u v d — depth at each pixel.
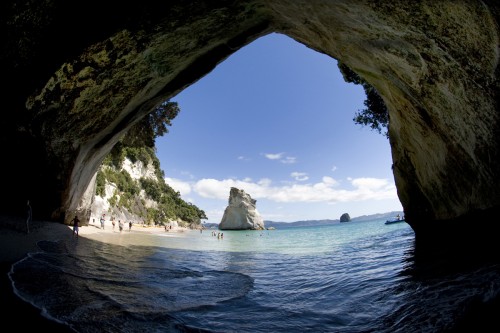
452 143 8.42
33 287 6.03
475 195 8.12
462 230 9.35
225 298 7.38
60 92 9.08
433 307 5.06
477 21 5.63
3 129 9.53
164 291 7.60
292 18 10.23
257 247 25.41
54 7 7.56
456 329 4.03
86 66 8.84
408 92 9.16
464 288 5.62
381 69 9.49
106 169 57.38
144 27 8.77
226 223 97.00
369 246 19.20
